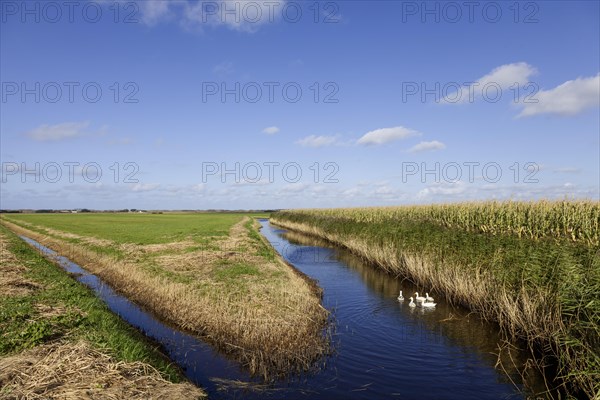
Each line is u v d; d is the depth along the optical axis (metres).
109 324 11.57
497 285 14.42
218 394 9.51
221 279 18.88
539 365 11.11
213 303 14.91
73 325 11.09
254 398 9.37
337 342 12.92
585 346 8.79
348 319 15.50
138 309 16.77
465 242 18.36
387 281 23.12
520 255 14.21
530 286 12.80
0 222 85.12
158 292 17.44
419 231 23.36
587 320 9.80
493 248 16.28
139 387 7.46
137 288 19.08
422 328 14.45
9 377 7.50
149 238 38.84
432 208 32.72
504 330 13.74
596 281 10.09
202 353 11.95
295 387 9.92
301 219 64.69
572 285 10.48
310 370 10.88
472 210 25.78
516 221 21.25
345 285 21.97
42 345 9.12
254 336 12.09
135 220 87.44
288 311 14.47
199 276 19.62
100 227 58.91
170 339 13.09
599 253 11.63
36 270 19.81
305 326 13.35
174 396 7.30
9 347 9.12
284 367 10.76
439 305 17.59
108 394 6.99
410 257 21.89
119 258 26.02
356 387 10.00
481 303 15.54
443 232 21.30
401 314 16.20
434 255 20.02
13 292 14.31
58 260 30.30
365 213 42.47
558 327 10.74
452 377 10.59
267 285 17.64
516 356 11.88
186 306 15.25
